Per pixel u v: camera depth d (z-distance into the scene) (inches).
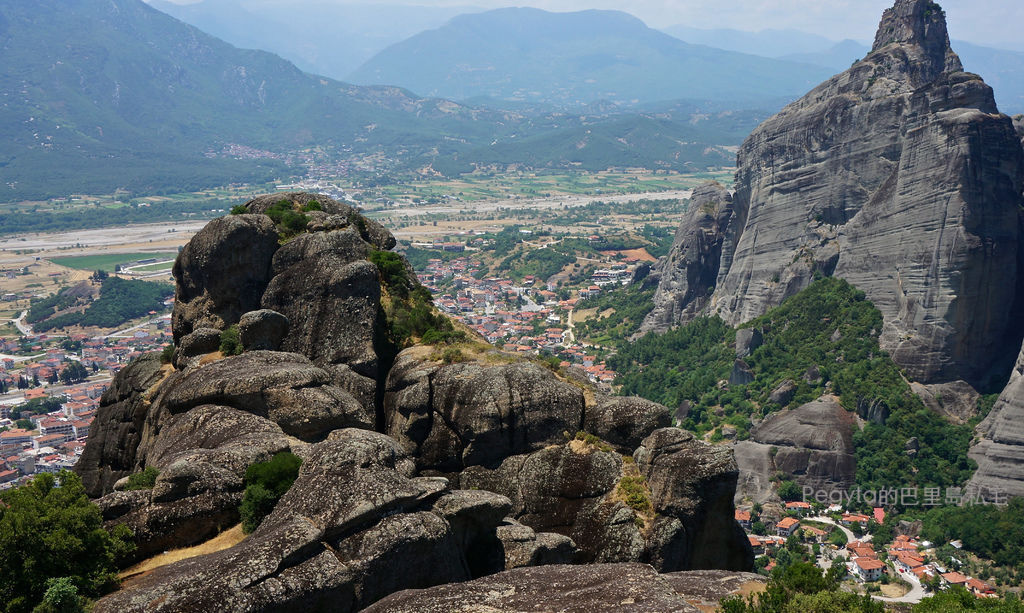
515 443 2407.7
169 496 1868.8
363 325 2778.1
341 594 1626.5
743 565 2225.6
